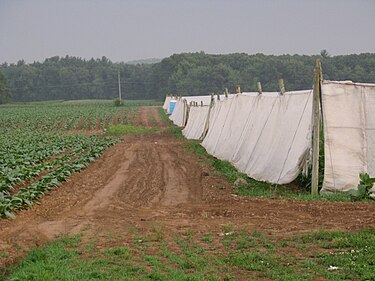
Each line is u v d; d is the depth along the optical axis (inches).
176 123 2133.4
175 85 4296.3
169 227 418.6
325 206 448.1
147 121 2304.4
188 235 385.7
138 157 1003.3
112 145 1272.1
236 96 884.6
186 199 563.2
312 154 550.6
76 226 436.1
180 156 994.1
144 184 675.4
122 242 374.0
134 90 5521.7
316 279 275.0
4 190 591.5
